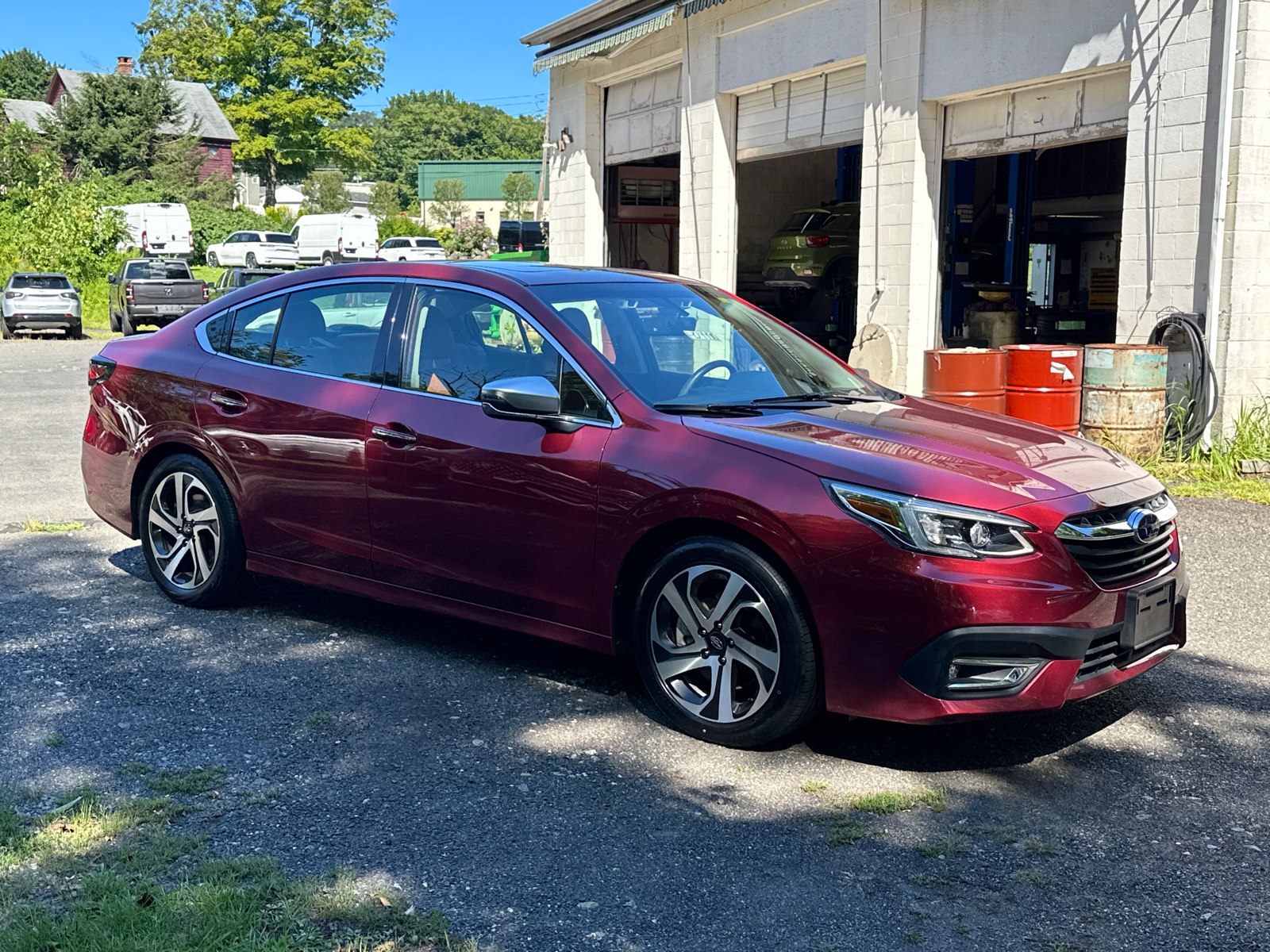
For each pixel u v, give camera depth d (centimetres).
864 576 356
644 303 478
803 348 511
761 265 2312
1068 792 361
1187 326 935
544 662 478
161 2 7075
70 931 264
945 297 1526
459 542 450
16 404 1415
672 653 402
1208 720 423
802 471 373
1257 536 703
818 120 1450
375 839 323
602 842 325
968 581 347
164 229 4800
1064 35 1055
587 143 2025
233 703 426
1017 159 1680
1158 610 389
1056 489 372
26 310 2795
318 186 7925
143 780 358
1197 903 296
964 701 353
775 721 377
